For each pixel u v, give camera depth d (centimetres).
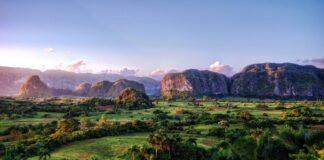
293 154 10206
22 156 9925
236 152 10738
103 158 9925
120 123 15488
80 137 12219
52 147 10988
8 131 13638
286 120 15938
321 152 9338
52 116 18912
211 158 10412
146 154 10188
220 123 15562
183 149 10662
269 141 11194
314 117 17362
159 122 15925
